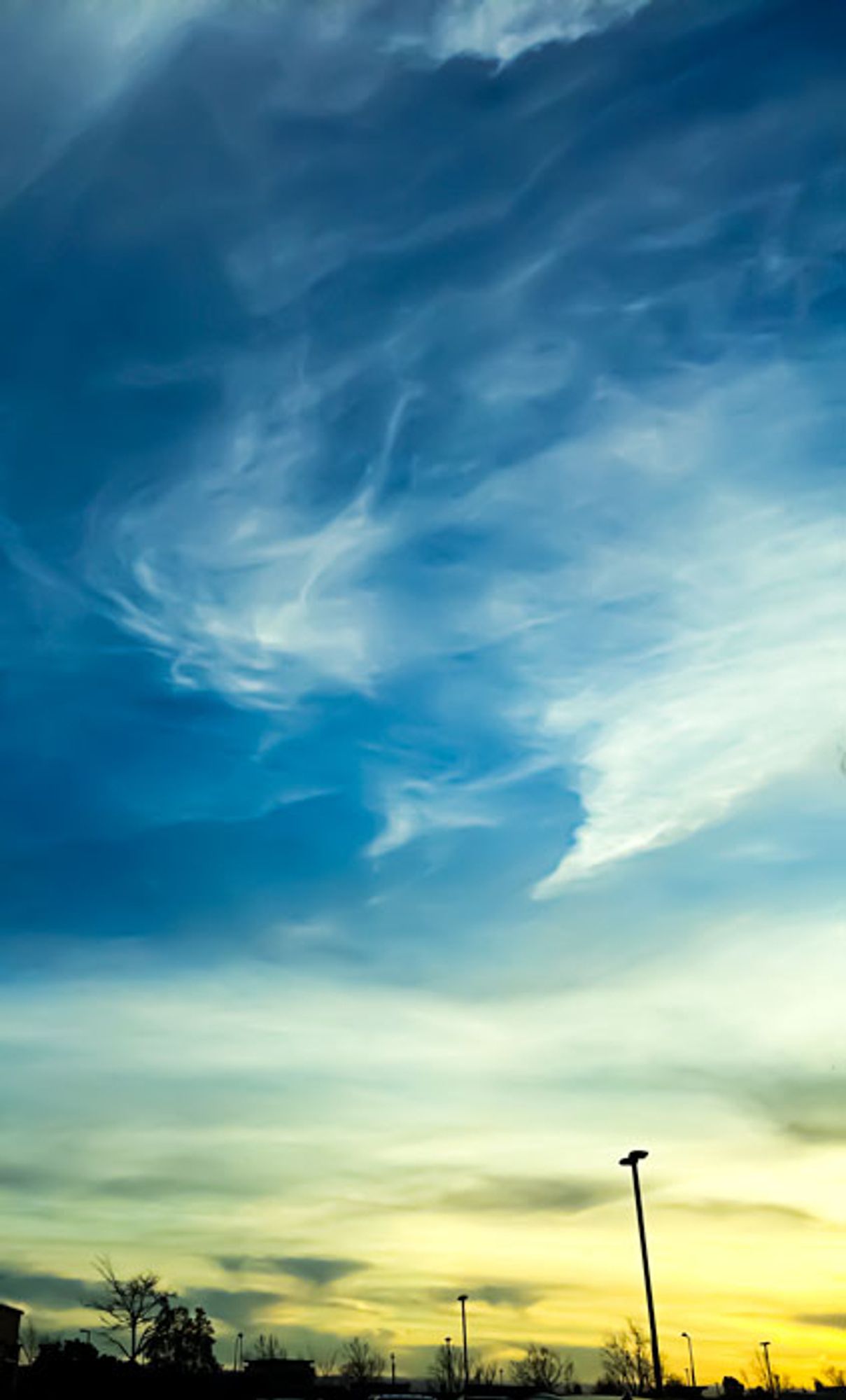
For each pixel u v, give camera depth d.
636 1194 42.91
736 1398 80.12
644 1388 94.62
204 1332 70.69
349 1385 94.56
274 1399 60.00
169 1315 68.38
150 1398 67.06
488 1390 89.31
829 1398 73.50
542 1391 89.19
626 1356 97.31
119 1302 67.62
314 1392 83.50
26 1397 64.88
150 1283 68.44
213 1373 71.38
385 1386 88.56
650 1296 41.19
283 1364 93.44
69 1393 65.75
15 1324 65.69
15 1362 64.94
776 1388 92.44
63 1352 68.06
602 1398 35.06
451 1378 102.88
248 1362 93.62
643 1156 43.22
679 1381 96.75
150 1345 67.69
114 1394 66.19
